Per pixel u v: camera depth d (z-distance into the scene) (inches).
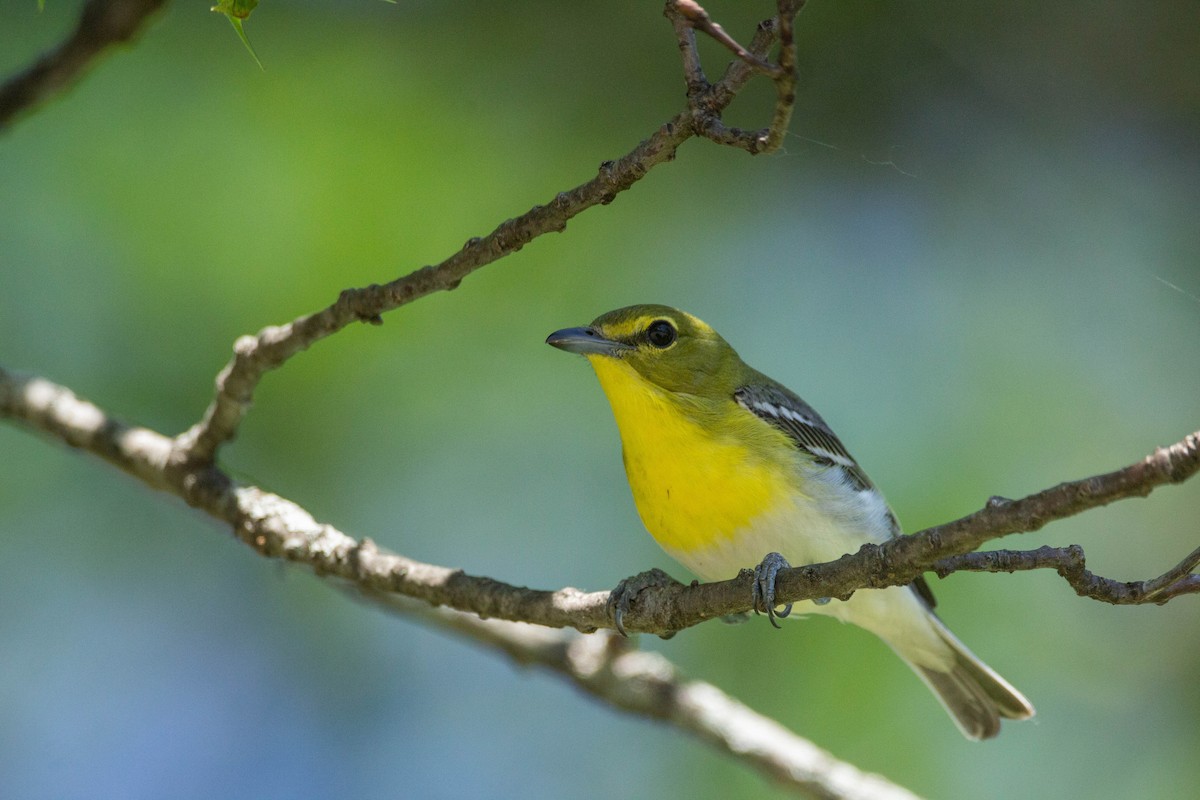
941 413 513.7
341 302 298.4
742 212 542.9
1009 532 213.3
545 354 505.7
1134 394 522.6
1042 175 538.9
